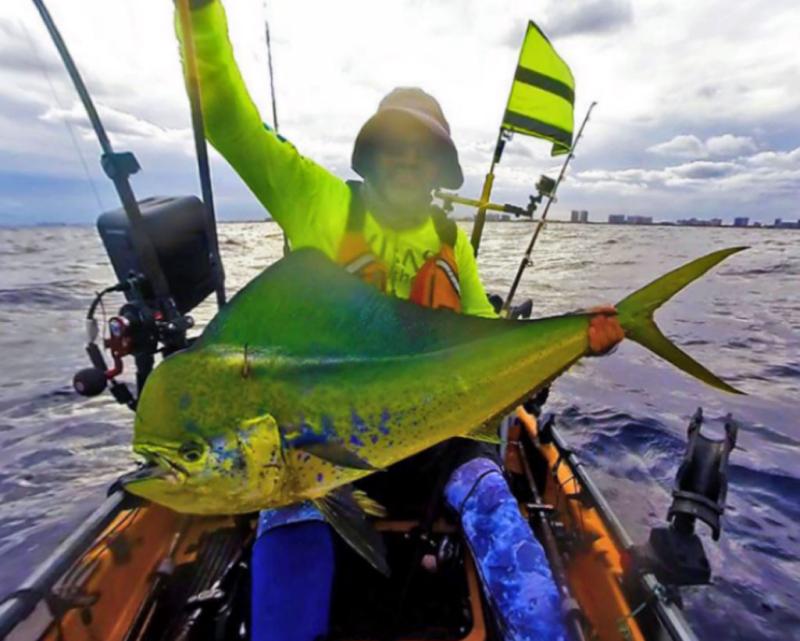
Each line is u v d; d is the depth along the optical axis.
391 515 2.53
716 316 15.46
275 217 2.20
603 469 5.68
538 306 16.34
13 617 1.83
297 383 1.35
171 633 2.30
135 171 2.33
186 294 2.85
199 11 1.64
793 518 4.75
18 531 4.68
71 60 2.11
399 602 2.13
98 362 2.46
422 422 1.51
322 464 1.39
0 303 15.45
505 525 2.13
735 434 2.27
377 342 1.48
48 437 6.62
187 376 1.28
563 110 4.07
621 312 1.63
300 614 1.82
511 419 4.04
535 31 3.97
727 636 3.38
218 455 1.26
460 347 1.55
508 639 1.91
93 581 2.22
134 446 1.27
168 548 2.75
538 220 4.14
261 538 2.00
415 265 2.33
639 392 8.39
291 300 1.40
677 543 2.11
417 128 2.15
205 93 1.77
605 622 2.29
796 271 29.62
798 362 10.34
